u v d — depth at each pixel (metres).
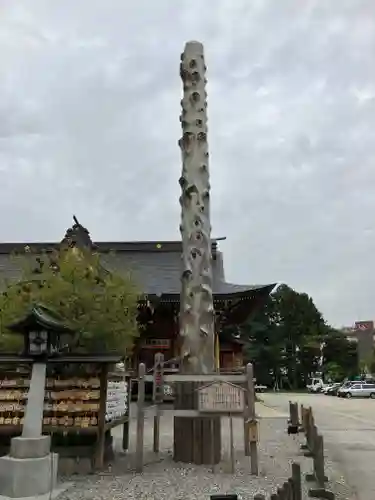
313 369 82.06
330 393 59.72
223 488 7.49
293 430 15.44
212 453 9.21
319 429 18.28
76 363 8.52
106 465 9.30
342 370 80.94
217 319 28.19
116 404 10.40
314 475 8.04
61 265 12.15
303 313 80.94
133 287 13.46
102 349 11.15
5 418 8.91
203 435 9.62
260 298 27.98
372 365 79.00
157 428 11.06
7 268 30.31
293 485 5.30
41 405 7.83
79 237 25.58
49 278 11.57
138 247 34.91
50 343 8.18
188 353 10.09
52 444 8.99
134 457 10.38
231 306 27.42
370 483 8.81
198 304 10.30
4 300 11.34
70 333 9.35
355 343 84.94
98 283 11.97
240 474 8.57
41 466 7.26
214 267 31.94
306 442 12.14
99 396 8.96
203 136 11.18
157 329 28.14
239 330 39.38
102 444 8.87
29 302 10.73
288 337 80.69
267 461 10.16
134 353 27.36
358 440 14.98
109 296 11.46
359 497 7.74
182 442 9.75
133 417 19.08
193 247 10.58
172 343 28.00
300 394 62.66
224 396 8.84
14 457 7.32
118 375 10.51
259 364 78.44
